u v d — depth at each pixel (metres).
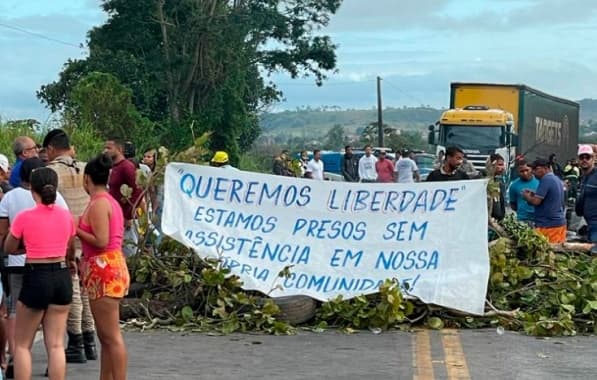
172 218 11.77
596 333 11.19
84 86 37.22
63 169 9.48
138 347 10.14
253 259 11.69
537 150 39.69
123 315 11.29
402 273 11.64
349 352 9.97
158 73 49.50
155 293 11.55
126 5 49.94
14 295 8.61
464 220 11.86
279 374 8.96
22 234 7.75
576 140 51.47
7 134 23.27
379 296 11.47
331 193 12.08
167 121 48.19
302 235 11.91
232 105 49.22
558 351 10.16
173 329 11.06
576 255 12.59
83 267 7.89
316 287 11.57
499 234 12.31
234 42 51.22
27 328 7.79
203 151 12.35
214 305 11.29
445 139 33.09
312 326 11.34
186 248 11.79
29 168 8.56
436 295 11.39
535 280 11.79
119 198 11.63
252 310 11.19
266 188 12.06
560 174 34.78
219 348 10.14
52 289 7.75
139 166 14.56
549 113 42.53
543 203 14.59
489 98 36.03
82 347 9.38
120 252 7.92
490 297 11.78
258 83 57.31
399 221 11.95
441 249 11.75
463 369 9.20
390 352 9.98
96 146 27.73
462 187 11.98
